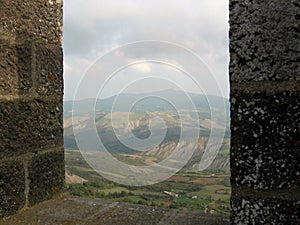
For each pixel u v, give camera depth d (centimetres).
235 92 83
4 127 115
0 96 114
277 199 80
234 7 82
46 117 133
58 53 139
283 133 79
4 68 115
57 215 119
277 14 78
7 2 116
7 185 116
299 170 79
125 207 126
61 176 141
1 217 114
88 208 125
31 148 126
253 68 81
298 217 79
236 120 83
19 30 121
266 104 80
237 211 84
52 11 136
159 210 122
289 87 78
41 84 130
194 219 112
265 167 81
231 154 84
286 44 78
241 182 83
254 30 80
